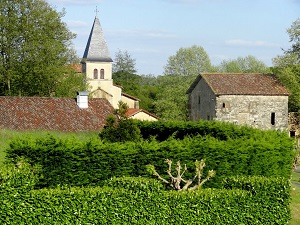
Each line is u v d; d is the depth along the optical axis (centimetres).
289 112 7081
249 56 10462
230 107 6550
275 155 2217
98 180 1948
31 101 4694
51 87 6894
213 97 6619
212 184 2075
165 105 8294
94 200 1516
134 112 6259
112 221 1531
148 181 1587
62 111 4628
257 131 2753
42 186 1889
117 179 1619
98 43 9781
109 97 9462
